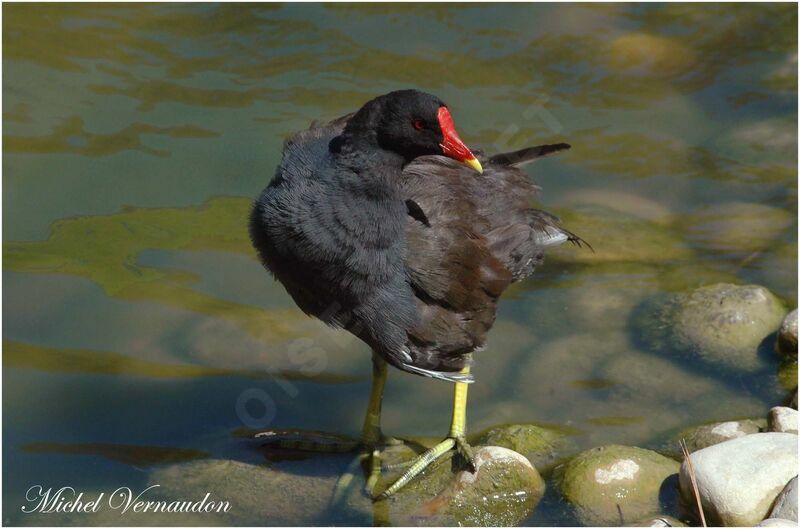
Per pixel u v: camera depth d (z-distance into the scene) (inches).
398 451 401.7
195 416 413.1
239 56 607.2
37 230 495.5
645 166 543.5
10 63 590.9
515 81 593.0
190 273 476.7
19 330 445.7
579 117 571.5
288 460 394.0
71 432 402.6
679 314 453.7
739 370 426.0
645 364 432.8
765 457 348.8
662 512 356.5
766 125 568.1
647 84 597.3
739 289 458.6
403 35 626.5
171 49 612.1
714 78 601.6
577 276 483.5
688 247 497.0
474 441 400.5
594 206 521.0
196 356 439.5
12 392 418.3
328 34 626.5
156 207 510.0
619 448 377.4
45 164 527.8
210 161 534.3
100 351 438.3
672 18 647.1
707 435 390.0
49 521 360.2
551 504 366.3
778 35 634.8
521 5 652.1
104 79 584.4
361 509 370.3
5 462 388.5
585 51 618.5
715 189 529.7
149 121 556.4
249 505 370.9
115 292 465.1
